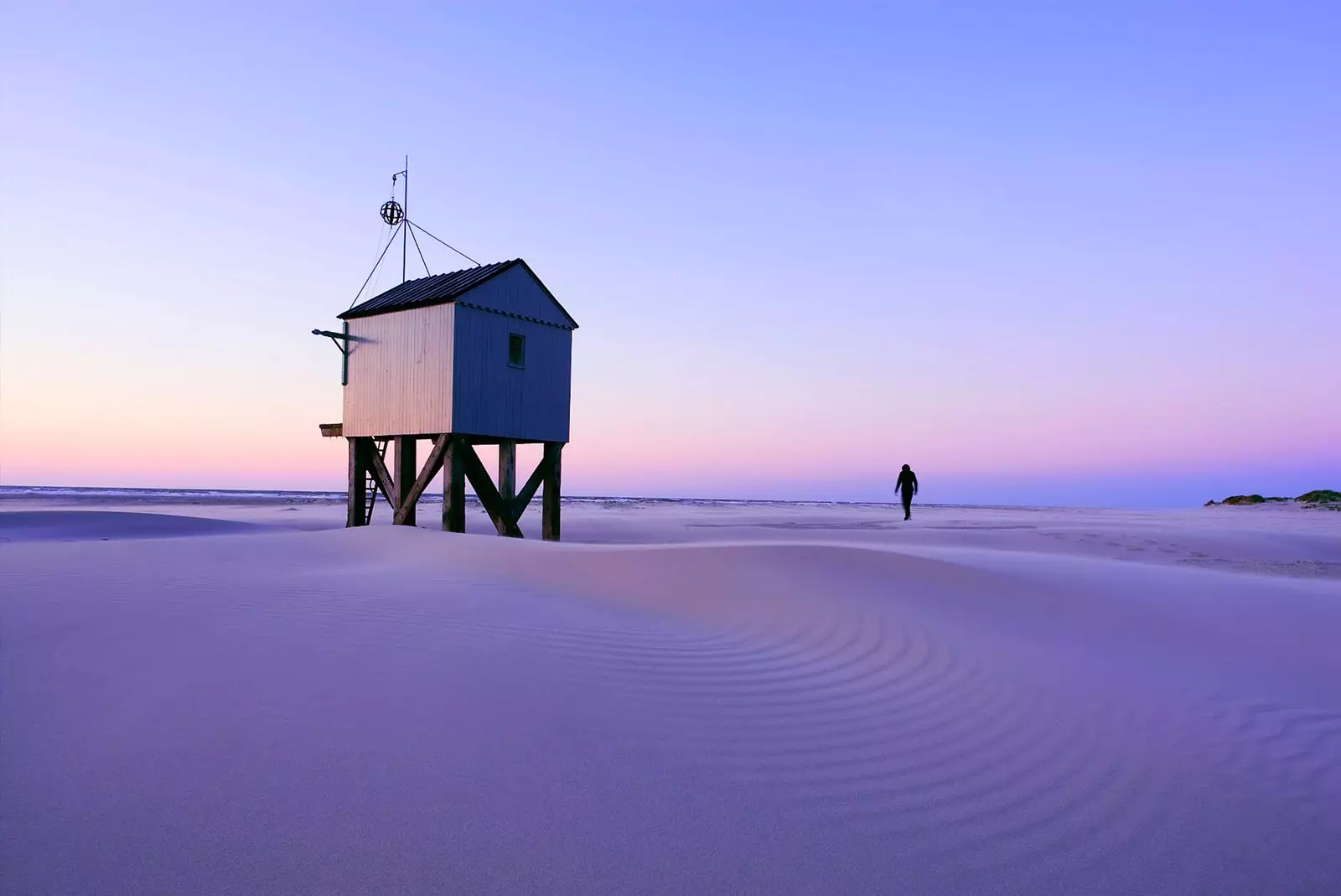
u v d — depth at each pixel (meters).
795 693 5.23
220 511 34.69
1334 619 8.05
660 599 7.95
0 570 8.35
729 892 2.83
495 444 18.58
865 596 8.08
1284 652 6.84
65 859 2.84
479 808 3.34
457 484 16.36
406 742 3.96
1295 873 3.20
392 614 6.66
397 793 3.43
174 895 2.65
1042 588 9.08
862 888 2.92
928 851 3.25
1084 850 3.33
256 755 3.74
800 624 7.05
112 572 8.41
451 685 4.84
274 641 5.64
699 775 3.84
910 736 4.55
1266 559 15.38
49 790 3.34
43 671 4.84
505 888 2.77
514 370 17.50
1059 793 3.88
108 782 3.43
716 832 3.28
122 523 20.30
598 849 3.08
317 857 2.91
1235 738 4.73
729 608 7.59
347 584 8.15
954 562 10.23
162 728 4.03
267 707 4.35
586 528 24.36
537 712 4.50
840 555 9.91
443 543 11.80
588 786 3.62
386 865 2.88
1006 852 3.27
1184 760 4.36
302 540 12.66
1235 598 8.98
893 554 10.27
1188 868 3.21
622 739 4.22
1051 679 5.74
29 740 3.83
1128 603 8.50
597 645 6.03
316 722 4.15
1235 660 6.55
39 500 50.09
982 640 6.74
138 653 5.26
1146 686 5.69
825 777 3.93
